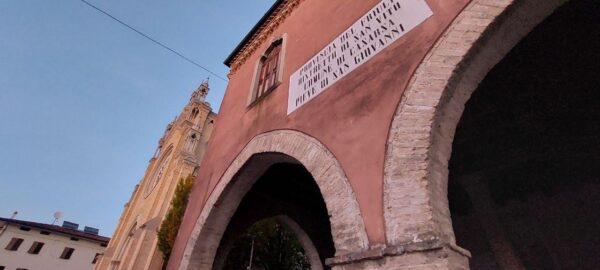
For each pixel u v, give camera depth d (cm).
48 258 3788
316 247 1136
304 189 1070
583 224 745
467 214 973
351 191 418
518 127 653
